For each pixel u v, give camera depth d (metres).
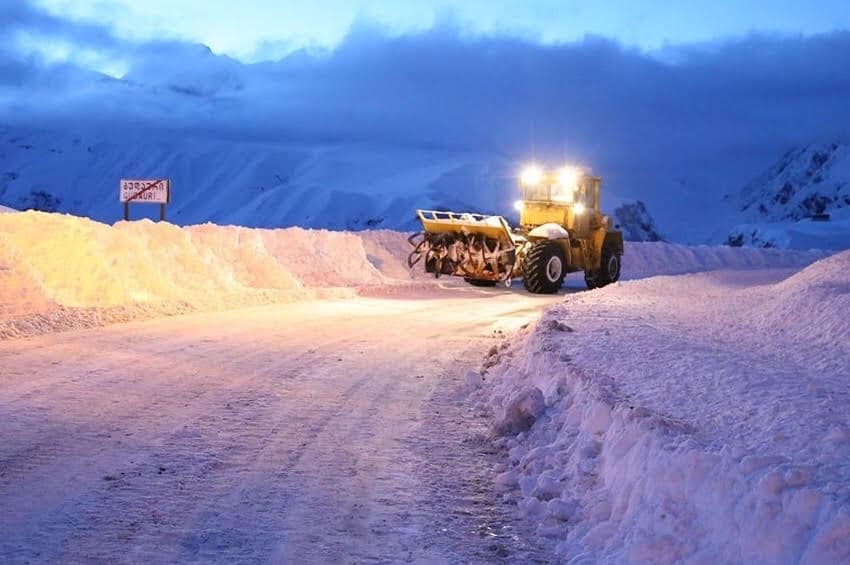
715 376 7.61
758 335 10.95
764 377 7.51
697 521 4.31
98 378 8.73
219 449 6.61
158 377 8.98
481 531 5.20
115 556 4.54
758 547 3.82
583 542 4.83
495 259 21.69
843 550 3.52
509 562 4.73
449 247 22.31
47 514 5.10
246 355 10.56
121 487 5.64
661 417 5.59
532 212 23.50
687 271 35.31
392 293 20.42
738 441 5.35
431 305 18.06
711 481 4.34
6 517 5.02
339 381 9.37
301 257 21.27
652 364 8.39
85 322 12.02
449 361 11.02
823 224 171.88
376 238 27.08
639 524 4.59
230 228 19.02
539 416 7.31
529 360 9.27
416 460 6.62
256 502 5.50
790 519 3.79
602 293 17.03
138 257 15.05
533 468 6.19
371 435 7.27
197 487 5.72
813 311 11.21
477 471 6.41
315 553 4.73
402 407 8.34
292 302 17.12
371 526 5.20
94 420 7.20
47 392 8.03
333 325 13.85
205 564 4.50
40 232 13.52
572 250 22.95
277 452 6.62
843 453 4.78
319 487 5.87
